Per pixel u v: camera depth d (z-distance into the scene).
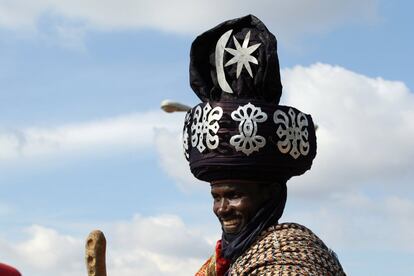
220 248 4.30
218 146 4.12
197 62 4.45
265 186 4.18
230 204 4.16
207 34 4.38
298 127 4.18
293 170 4.21
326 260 3.88
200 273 4.35
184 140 4.39
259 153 4.10
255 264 3.87
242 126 4.09
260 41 4.26
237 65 4.26
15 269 5.50
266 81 4.21
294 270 3.76
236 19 4.32
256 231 4.11
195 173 4.29
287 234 3.96
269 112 4.11
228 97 4.28
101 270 3.96
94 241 3.95
